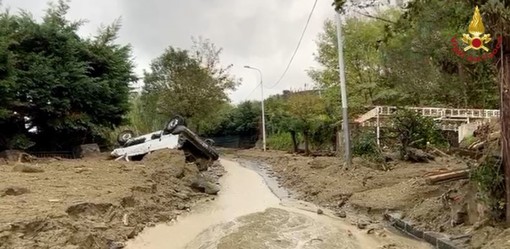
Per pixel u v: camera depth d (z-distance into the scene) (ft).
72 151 65.77
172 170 44.91
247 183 53.01
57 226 20.47
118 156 58.49
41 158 55.21
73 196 26.68
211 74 126.11
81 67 61.21
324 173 48.73
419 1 23.32
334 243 23.63
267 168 72.02
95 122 67.51
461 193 24.66
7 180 30.66
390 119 60.23
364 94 91.76
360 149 53.06
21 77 54.90
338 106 90.27
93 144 68.49
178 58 122.83
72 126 62.39
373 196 34.32
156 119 126.93
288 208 35.19
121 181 34.27
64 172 37.47
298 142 105.40
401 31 26.89
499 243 18.90
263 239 23.99
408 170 43.06
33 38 59.11
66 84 58.85
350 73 96.84
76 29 67.56
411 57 38.75
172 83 119.96
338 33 48.80
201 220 30.66
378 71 90.43
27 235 19.15
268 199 40.88
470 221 23.20
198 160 58.80
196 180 45.32
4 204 22.95
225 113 146.20
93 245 21.09
